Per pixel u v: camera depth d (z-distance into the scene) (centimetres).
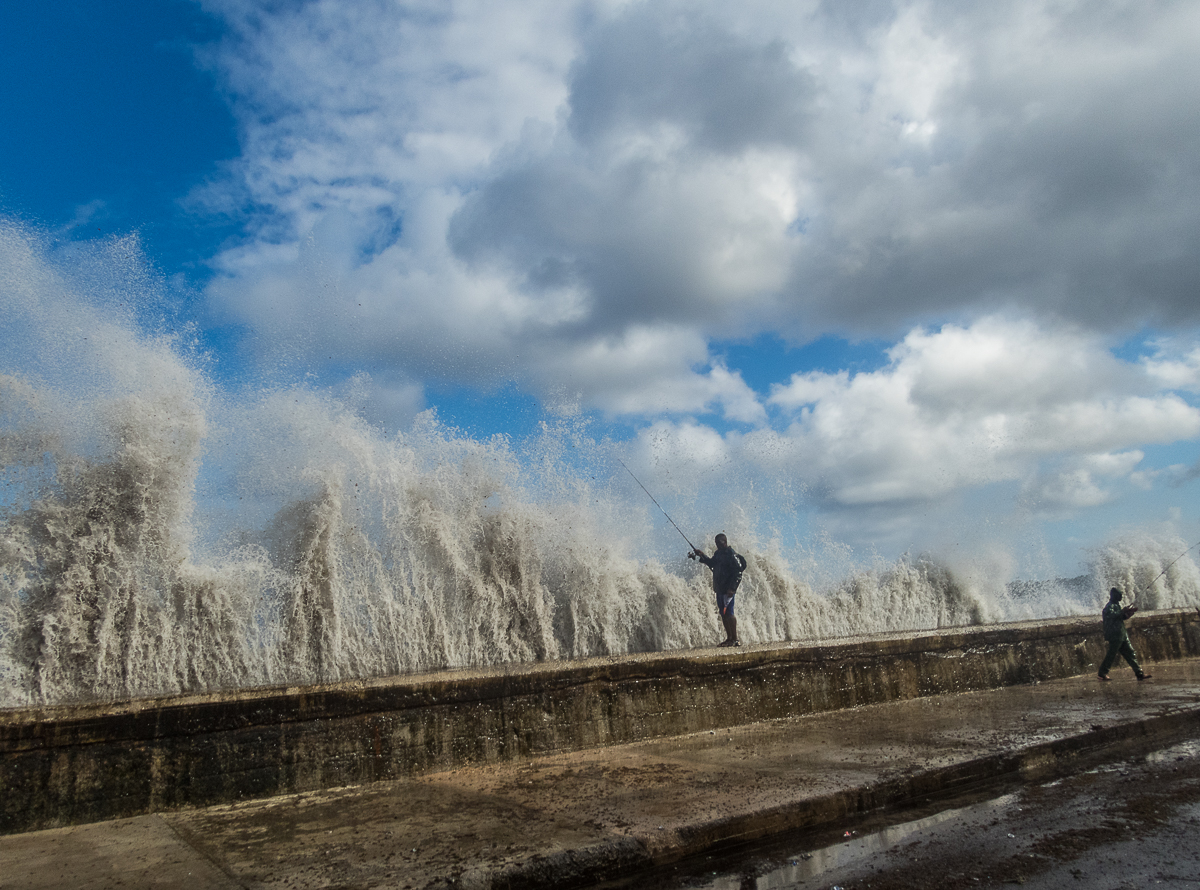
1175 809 479
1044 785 552
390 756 548
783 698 812
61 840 412
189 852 390
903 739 663
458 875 352
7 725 434
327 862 372
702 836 419
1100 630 1260
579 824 428
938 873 377
